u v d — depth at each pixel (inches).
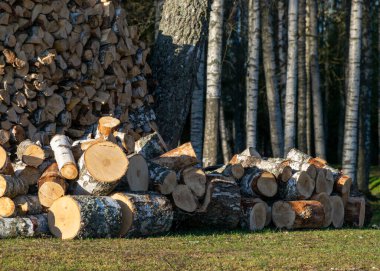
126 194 642.2
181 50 968.9
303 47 1503.4
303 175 798.5
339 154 2218.3
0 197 602.2
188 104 977.5
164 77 970.1
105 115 872.3
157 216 649.6
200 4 973.8
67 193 645.3
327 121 2459.4
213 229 733.9
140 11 1526.8
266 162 813.9
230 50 1866.4
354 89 1282.0
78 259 515.8
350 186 871.7
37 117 799.1
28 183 642.8
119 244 588.1
